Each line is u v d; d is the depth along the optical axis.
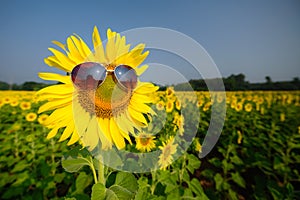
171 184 0.67
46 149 1.31
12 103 2.62
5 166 1.35
